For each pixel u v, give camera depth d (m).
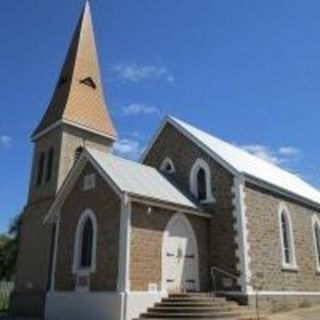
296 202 28.98
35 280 29.20
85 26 38.69
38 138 35.22
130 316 18.69
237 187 23.80
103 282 19.97
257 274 23.02
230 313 19.41
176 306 19.25
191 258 22.69
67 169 31.86
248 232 23.25
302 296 26.09
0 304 35.94
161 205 21.38
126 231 19.64
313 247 29.38
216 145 28.73
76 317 20.52
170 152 28.03
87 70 36.75
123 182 21.23
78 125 33.50
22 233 32.84
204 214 23.88
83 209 22.47
